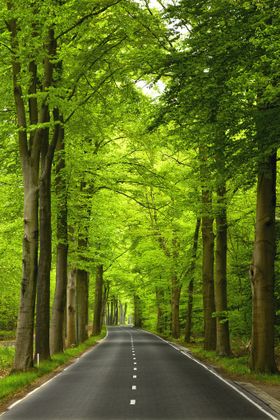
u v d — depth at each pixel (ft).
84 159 92.17
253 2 46.55
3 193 97.14
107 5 68.49
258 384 56.39
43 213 80.43
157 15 71.72
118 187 100.58
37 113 70.74
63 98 72.23
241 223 102.94
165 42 72.43
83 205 105.81
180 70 52.60
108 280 256.32
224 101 53.42
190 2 53.57
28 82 68.80
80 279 140.87
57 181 93.66
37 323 80.28
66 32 70.03
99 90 80.18
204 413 39.29
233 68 51.44
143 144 98.89
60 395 49.55
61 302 96.84
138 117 87.71
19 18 61.00
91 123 82.64
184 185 97.50
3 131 78.07
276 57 46.09
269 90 47.16
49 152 79.10
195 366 77.51
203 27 52.85
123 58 72.79
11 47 64.13
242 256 97.40
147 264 165.78
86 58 70.08
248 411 40.11
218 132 58.49
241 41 49.60
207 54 51.90
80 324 137.69
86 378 63.00
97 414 39.40
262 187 67.41
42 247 80.64
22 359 65.67
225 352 89.25
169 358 93.25
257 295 66.13
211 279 105.40
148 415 38.68
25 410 41.81
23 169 68.49
